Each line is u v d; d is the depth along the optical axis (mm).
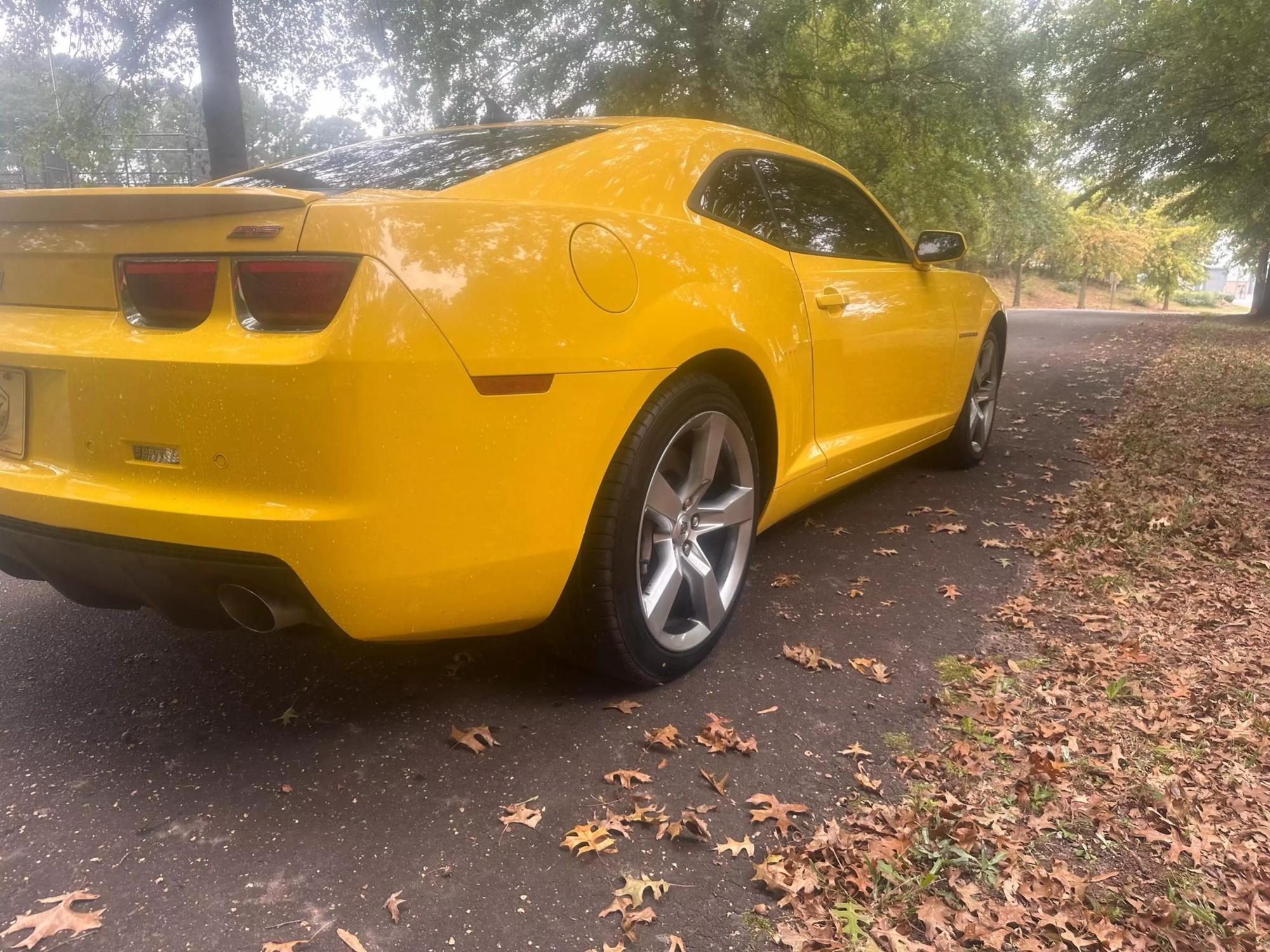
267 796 2025
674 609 2691
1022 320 22078
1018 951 1641
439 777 2111
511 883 1778
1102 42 15891
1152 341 14414
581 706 2445
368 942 1619
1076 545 3781
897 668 2715
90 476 1979
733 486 2721
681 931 1674
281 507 1795
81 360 1940
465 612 2039
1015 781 2135
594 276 2139
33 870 1775
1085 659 2742
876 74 13211
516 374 1946
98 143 11102
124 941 1606
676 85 11844
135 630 2879
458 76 11422
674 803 2041
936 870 1798
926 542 3869
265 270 1812
